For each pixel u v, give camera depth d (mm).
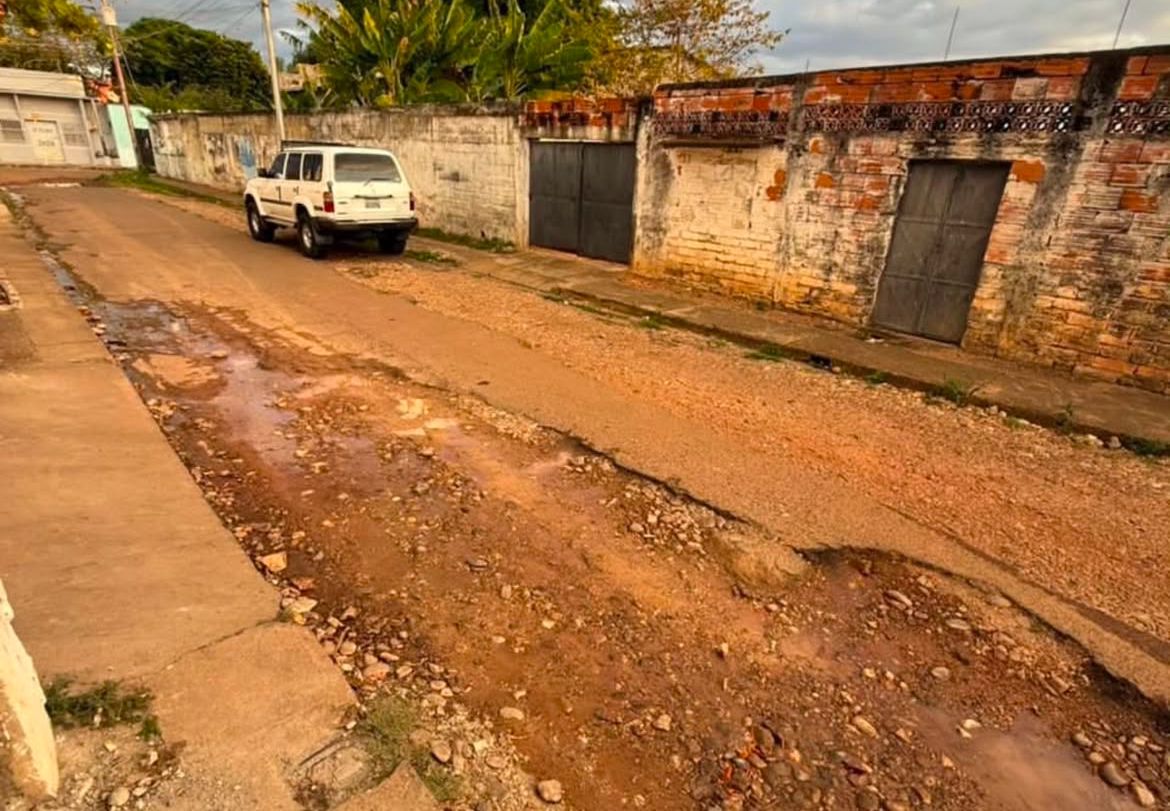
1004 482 4344
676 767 2273
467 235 13938
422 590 3086
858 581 3264
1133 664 2777
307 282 9344
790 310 8547
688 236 9555
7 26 22797
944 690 2641
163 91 37500
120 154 32250
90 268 9539
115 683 2281
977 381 6148
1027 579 3316
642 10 18562
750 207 8672
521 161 12219
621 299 8969
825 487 4148
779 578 3262
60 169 28062
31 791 1835
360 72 19109
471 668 2652
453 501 3846
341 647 2703
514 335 7230
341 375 5840
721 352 7012
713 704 2537
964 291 7094
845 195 7707
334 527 3549
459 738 2318
